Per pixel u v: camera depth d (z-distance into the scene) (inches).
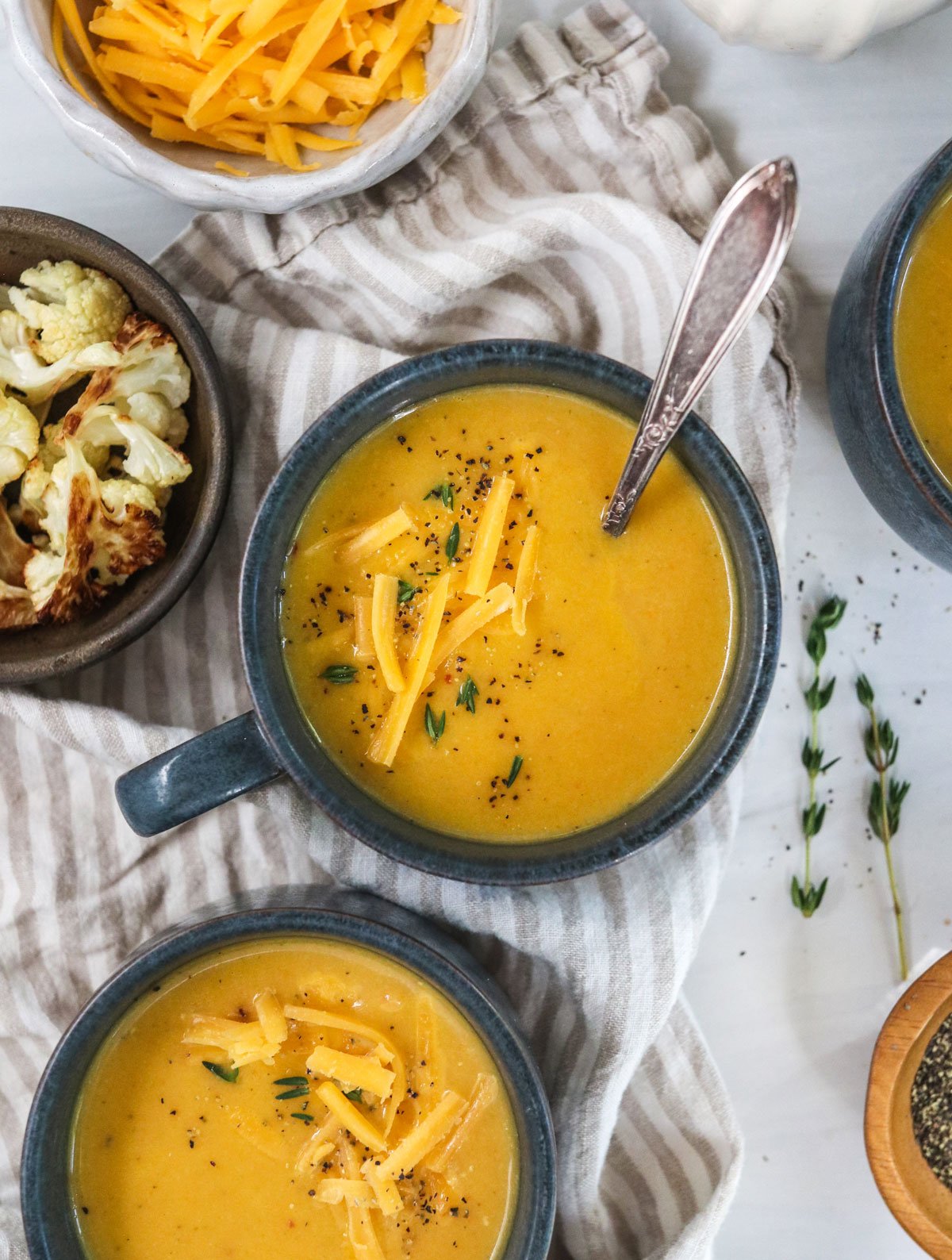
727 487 19.4
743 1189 22.6
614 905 21.4
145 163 19.8
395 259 21.3
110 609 20.9
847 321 20.2
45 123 21.8
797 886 22.2
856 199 22.0
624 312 21.7
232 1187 20.4
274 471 21.7
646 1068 22.1
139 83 20.6
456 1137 20.4
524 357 19.4
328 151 20.7
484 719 19.8
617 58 21.2
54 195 21.9
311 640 19.9
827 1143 22.5
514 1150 20.4
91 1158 20.5
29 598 20.7
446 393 19.8
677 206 21.7
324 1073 20.0
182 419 20.9
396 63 20.3
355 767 19.9
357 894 21.2
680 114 21.6
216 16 19.9
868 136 21.9
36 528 21.1
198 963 20.4
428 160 21.4
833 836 22.4
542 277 21.8
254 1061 20.4
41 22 19.9
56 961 21.8
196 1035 20.3
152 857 21.9
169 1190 20.4
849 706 22.3
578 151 21.7
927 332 19.9
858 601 22.3
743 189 16.3
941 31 21.8
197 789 19.5
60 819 21.8
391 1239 20.5
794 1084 22.5
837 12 19.9
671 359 17.4
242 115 20.6
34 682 20.2
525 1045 20.0
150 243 22.0
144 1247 20.4
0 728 21.7
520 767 19.8
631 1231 22.2
